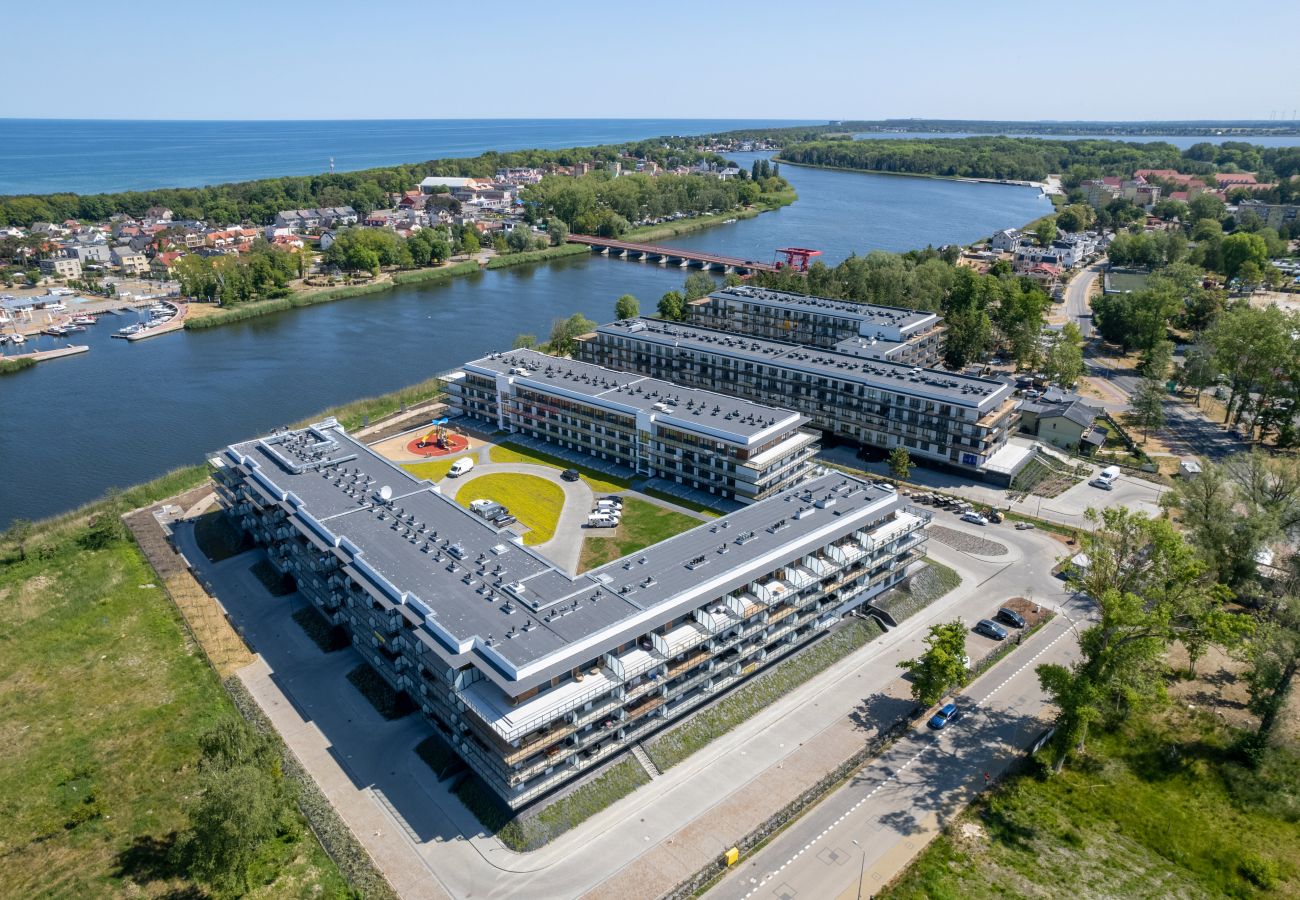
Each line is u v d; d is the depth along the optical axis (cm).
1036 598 13875
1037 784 10031
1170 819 9519
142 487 18000
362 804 9688
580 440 19100
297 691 11669
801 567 12175
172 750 10688
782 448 16750
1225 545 13212
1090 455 18950
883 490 13912
